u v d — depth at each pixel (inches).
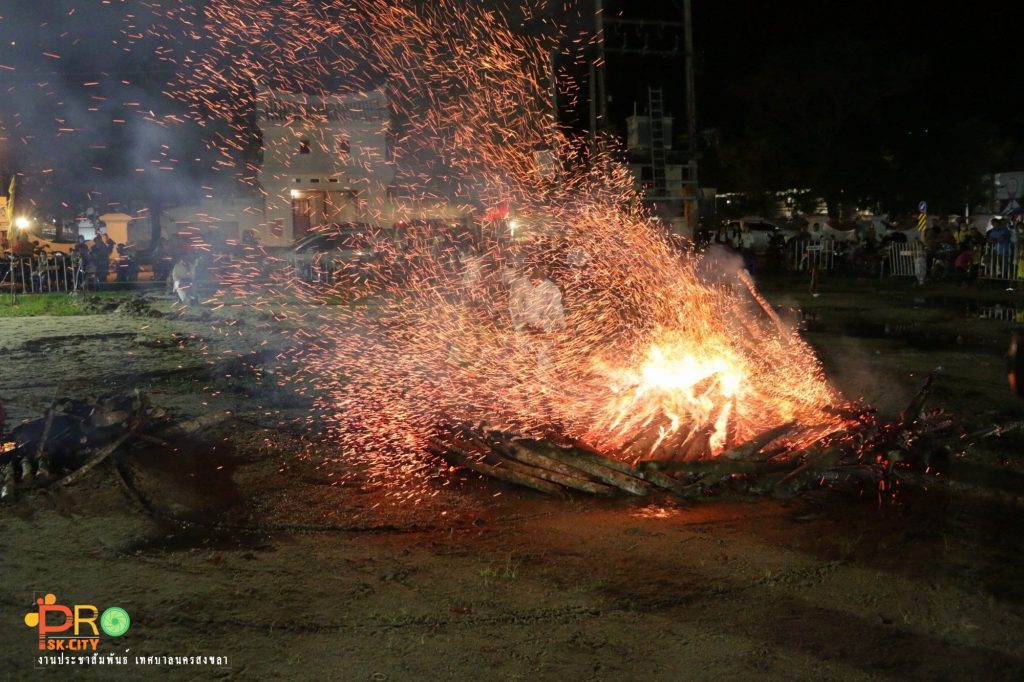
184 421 316.2
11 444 281.9
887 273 1227.2
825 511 235.3
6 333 608.4
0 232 1128.2
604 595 181.2
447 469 273.0
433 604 176.6
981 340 581.6
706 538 214.4
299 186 1402.6
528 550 206.1
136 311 743.7
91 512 231.8
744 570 194.4
